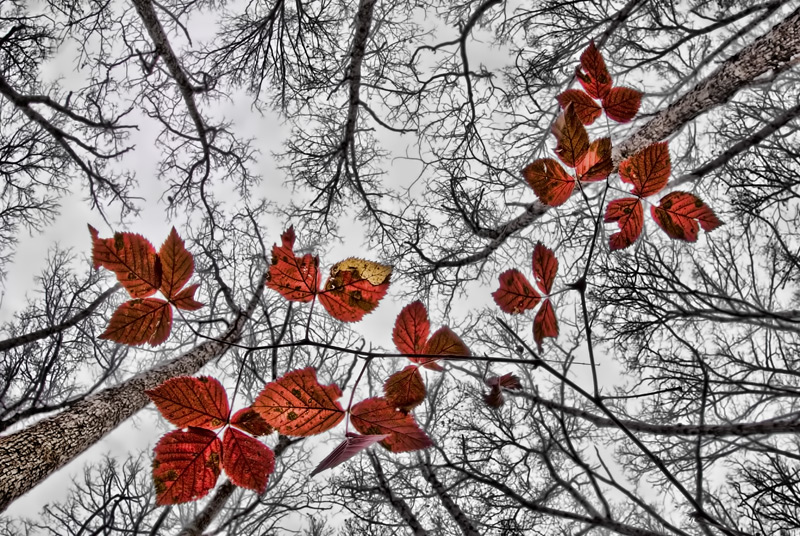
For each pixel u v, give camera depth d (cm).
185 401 91
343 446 84
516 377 125
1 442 251
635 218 116
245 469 91
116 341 98
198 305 102
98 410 308
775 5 488
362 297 105
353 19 622
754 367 387
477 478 171
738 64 360
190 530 336
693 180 490
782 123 375
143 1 553
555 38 585
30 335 445
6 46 532
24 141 571
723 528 115
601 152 108
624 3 558
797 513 301
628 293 354
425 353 102
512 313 119
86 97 645
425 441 92
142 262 99
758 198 370
